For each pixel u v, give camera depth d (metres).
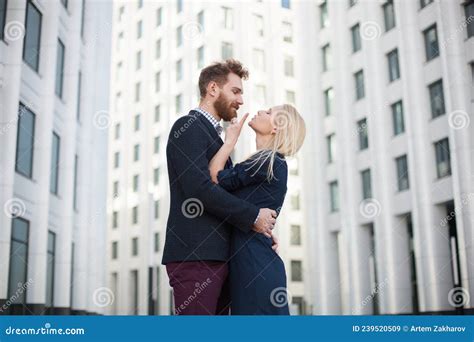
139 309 34.19
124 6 40.59
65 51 20.08
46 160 17.41
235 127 3.14
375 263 29.48
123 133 39.03
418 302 27.00
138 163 38.03
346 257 30.30
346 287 30.50
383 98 28.69
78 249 20.73
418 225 25.09
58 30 18.92
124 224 36.75
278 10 37.41
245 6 37.69
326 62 33.59
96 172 22.38
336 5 32.50
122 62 40.59
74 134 19.97
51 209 18.44
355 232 29.77
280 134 3.16
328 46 33.50
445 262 24.25
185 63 38.00
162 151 37.50
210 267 2.91
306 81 34.28
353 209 29.97
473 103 22.41
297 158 34.25
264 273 2.89
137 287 34.44
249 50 37.28
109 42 23.39
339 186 30.92
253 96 35.78
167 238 2.97
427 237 24.70
